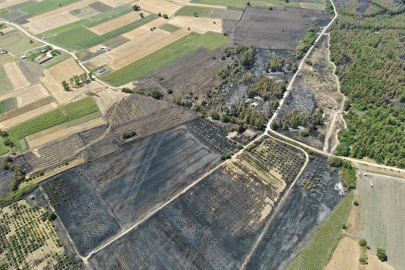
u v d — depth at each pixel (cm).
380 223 8575
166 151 11038
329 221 8656
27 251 8106
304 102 13362
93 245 8212
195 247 8106
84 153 11006
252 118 12038
